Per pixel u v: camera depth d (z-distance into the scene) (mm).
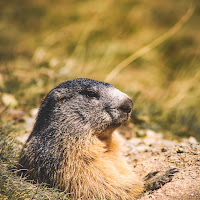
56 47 32438
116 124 11133
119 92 11250
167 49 36031
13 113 16750
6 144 11484
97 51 32250
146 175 11492
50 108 11023
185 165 11508
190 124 20688
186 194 9547
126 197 10422
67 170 10273
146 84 29250
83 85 11141
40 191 9820
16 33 37750
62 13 41031
